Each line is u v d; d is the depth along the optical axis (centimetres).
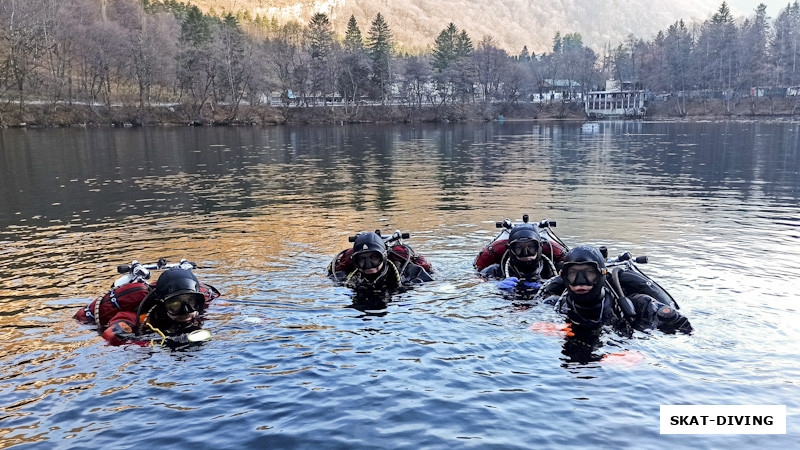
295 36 14750
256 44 14575
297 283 709
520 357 479
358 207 1303
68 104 8481
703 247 869
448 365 463
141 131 6638
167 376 450
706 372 441
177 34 12706
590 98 14212
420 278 715
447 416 380
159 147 3816
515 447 342
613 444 344
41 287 702
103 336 532
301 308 616
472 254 856
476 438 352
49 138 4897
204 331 528
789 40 11475
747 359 465
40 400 412
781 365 452
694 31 15125
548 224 776
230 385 432
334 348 503
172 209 1297
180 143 4309
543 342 512
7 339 534
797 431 354
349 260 741
